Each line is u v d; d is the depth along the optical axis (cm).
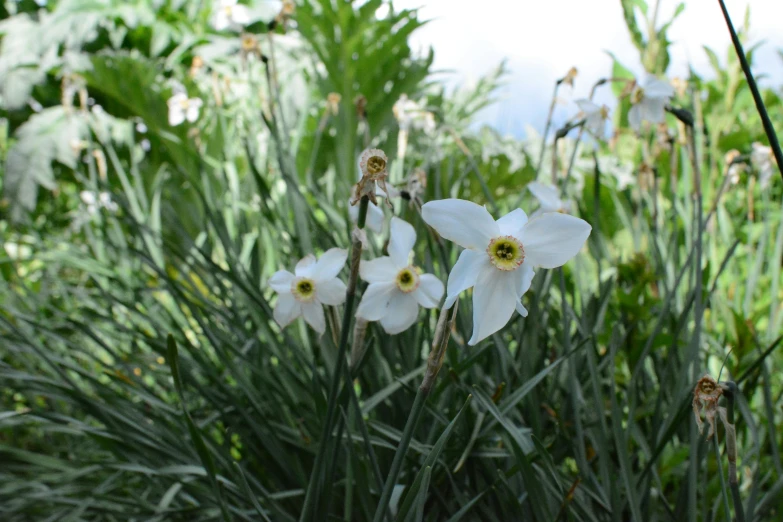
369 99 212
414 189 65
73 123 206
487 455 66
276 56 228
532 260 50
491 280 50
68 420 69
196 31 269
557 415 67
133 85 209
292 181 85
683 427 76
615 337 65
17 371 73
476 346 73
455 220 50
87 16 249
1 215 201
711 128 131
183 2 269
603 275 114
